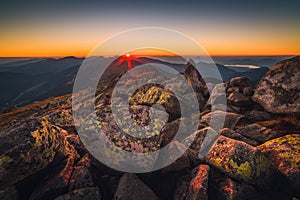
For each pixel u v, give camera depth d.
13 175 8.22
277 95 15.70
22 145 8.34
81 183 9.26
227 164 9.24
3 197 8.17
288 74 15.85
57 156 9.76
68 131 14.35
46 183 9.05
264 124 13.34
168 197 9.60
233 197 8.34
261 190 8.77
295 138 9.85
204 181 8.84
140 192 8.99
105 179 9.94
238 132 12.89
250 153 9.08
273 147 9.84
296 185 8.41
